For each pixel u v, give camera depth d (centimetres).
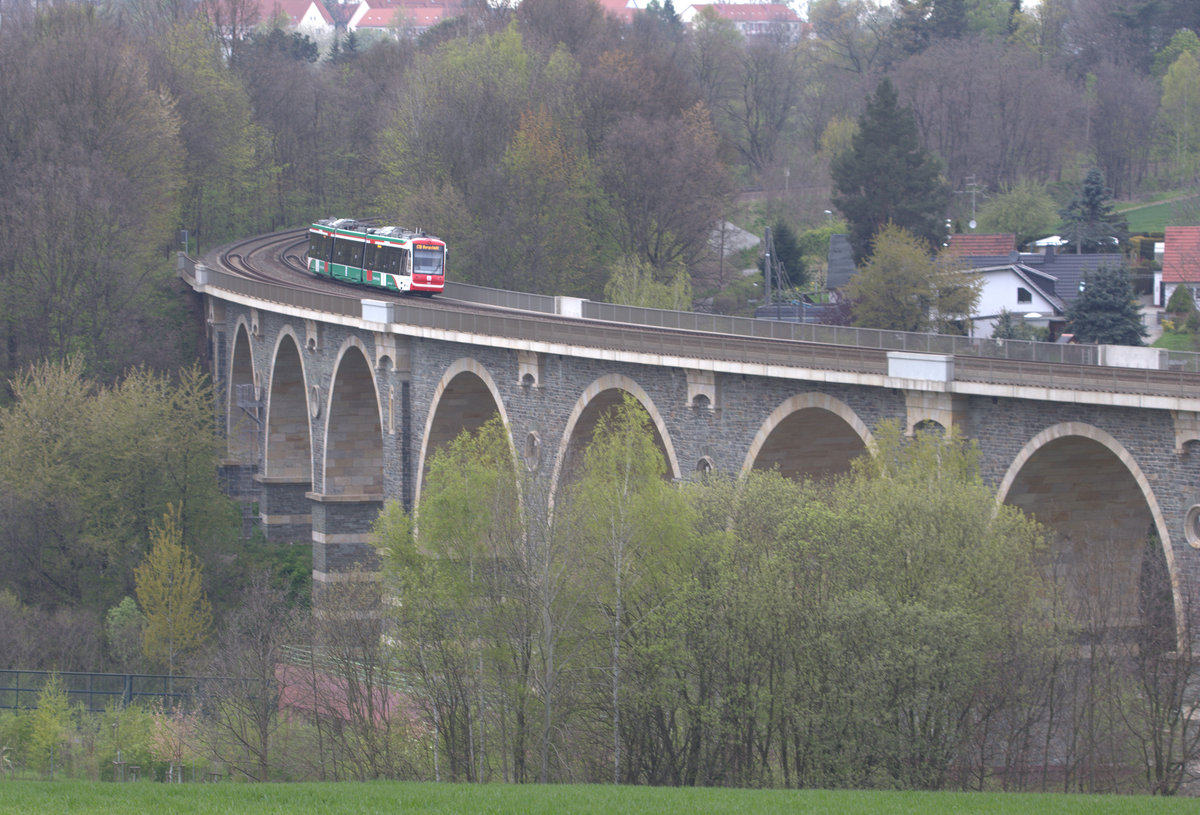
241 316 11438
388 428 8925
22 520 9706
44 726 7006
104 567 9962
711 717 4966
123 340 12344
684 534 5350
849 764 4678
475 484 5931
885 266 12662
